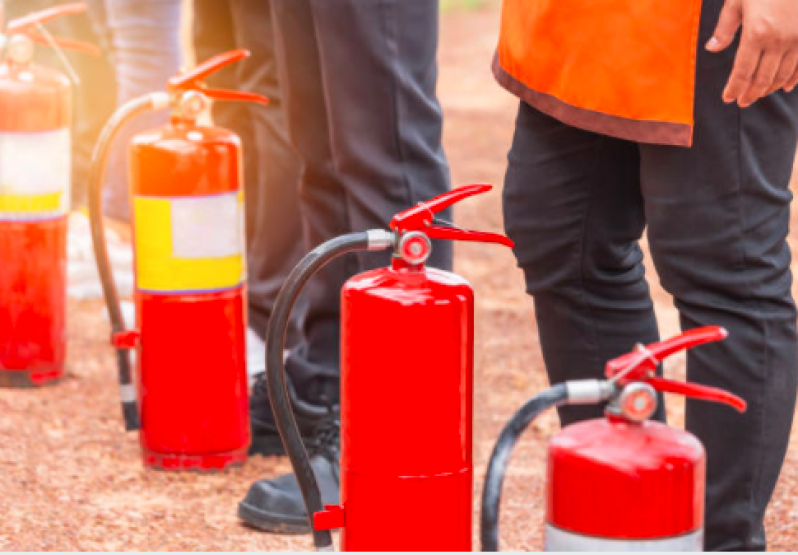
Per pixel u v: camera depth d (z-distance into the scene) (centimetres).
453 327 228
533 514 328
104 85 587
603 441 191
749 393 245
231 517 321
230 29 415
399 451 228
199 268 336
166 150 328
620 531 187
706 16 234
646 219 258
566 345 282
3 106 397
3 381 418
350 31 303
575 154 263
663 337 493
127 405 355
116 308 350
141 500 329
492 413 413
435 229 232
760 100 237
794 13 217
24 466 347
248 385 361
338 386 342
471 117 973
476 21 1603
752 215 241
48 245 414
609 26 241
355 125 310
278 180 394
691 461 189
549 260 274
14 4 571
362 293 227
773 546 300
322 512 236
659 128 237
